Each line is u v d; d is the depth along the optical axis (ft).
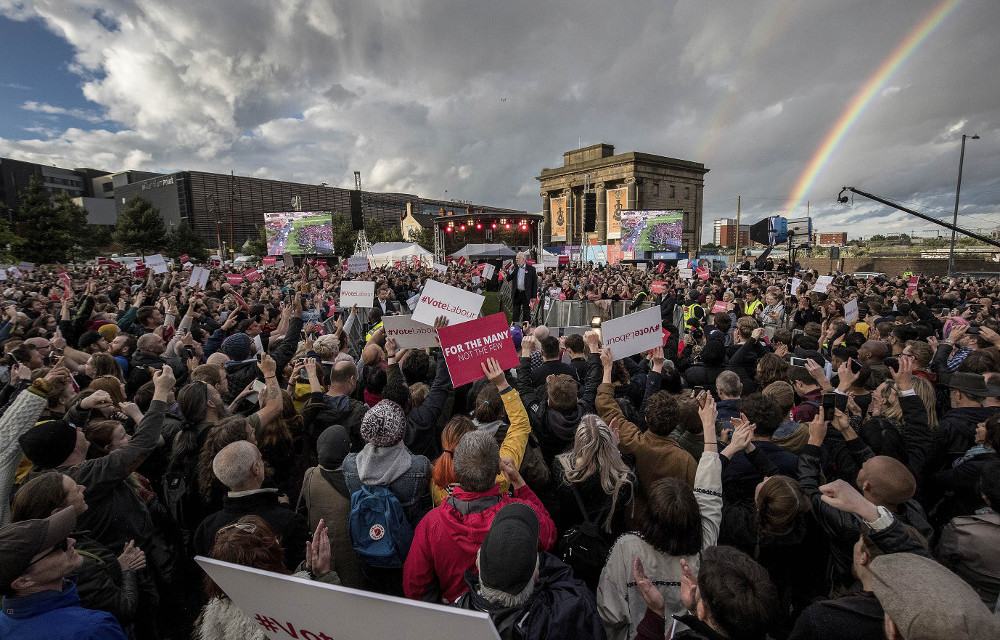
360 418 12.67
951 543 7.85
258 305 31.76
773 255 177.27
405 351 16.01
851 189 55.06
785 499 8.23
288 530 8.69
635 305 42.73
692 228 227.40
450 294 15.64
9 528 6.02
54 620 6.13
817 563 9.09
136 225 176.45
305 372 15.17
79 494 7.77
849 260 130.11
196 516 11.23
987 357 14.05
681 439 11.40
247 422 10.71
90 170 442.50
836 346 19.21
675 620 6.11
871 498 7.99
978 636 3.90
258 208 334.85
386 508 8.92
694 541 7.55
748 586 5.45
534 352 19.16
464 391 15.84
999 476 7.79
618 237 209.46
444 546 7.55
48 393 10.07
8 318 27.09
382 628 4.66
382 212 428.15
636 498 9.93
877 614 5.80
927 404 13.33
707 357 18.81
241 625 6.37
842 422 10.25
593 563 8.75
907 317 34.63
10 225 132.77
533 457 9.92
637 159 203.82
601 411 11.84
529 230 142.00
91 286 27.07
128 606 8.30
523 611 6.01
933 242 181.98
